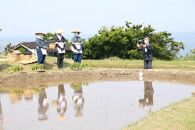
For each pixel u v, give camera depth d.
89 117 17.94
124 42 40.69
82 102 21.28
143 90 24.64
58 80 29.50
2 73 28.78
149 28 43.47
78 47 32.06
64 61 34.47
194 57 41.56
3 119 17.94
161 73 29.81
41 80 29.17
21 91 25.16
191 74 28.77
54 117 18.12
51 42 33.72
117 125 16.48
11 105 20.91
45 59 33.47
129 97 22.39
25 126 16.70
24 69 30.53
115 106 20.09
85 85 27.14
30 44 35.47
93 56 41.88
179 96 22.42
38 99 22.39
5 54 38.38
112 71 30.73
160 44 44.47
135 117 17.73
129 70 30.53
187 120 15.68
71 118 17.88
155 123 15.45
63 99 22.23
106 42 41.19
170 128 14.75
